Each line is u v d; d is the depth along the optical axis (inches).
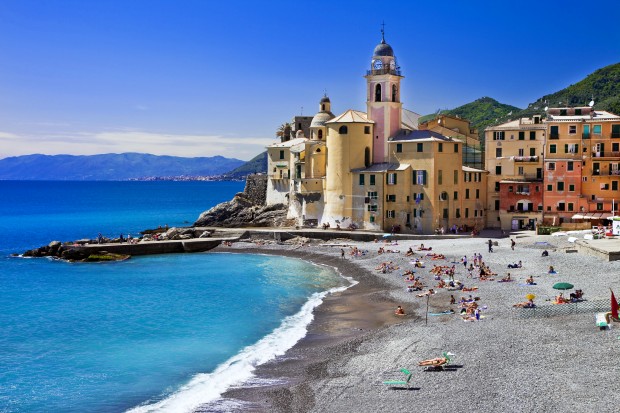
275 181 5885.8
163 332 2440.9
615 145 4372.5
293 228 5073.8
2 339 2375.7
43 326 2566.4
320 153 5167.3
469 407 1526.8
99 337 2390.5
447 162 4633.4
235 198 6097.4
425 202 4611.2
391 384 1720.0
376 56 4921.3
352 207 4837.6
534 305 2325.3
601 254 3058.6
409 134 4820.4
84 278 3681.1
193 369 2004.2
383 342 2133.4
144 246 4621.1
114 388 1859.0
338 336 2292.1
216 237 4995.1
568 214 4471.0
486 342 1993.1
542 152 4667.8
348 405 1617.9
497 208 4822.8
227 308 2817.4
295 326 2470.5
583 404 1487.5
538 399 1533.0
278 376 1888.5
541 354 1834.4
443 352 1939.0
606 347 1840.6
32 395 1824.6
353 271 3629.4
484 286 2842.0
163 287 3351.4
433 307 2583.7
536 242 3779.5
